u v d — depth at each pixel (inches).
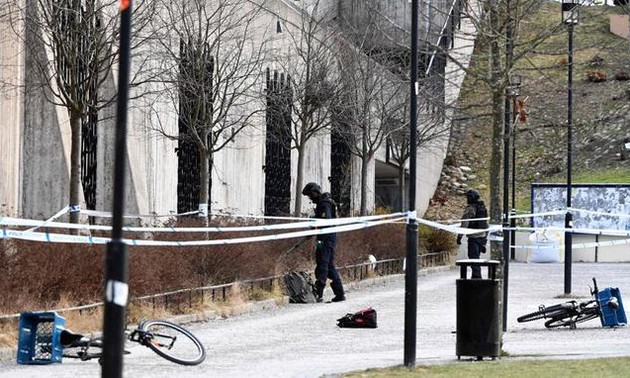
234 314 2311.8
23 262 1720.0
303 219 2704.2
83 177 2472.9
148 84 2647.6
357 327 2112.5
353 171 4468.5
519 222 5019.7
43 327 1476.4
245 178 3348.9
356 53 3688.5
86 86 1995.6
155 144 2763.3
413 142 1445.6
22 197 2370.8
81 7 2005.4
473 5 2404.0
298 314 2374.5
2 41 2170.3
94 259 1871.3
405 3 3754.9
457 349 1550.2
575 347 1777.8
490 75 1835.6
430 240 4493.1
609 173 6550.2
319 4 3855.8
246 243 2495.1
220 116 2586.1
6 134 2217.0
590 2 2554.1
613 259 4889.3
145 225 2642.7
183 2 2516.0
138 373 1378.0
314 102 3253.0
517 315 2404.0
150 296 2033.7
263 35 3090.6
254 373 1382.9
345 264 3280.0
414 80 1455.5
